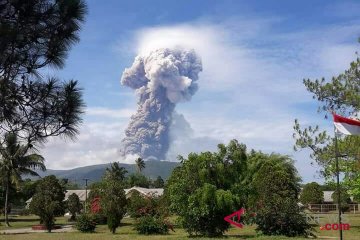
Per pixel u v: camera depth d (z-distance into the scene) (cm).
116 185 3484
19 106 851
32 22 827
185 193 2684
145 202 4159
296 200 2783
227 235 2708
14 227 5300
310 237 2558
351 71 3319
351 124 1680
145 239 2558
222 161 2741
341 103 3359
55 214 4044
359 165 3133
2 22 806
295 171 5159
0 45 790
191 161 2759
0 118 839
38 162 5584
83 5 872
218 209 2600
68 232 3603
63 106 860
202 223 2655
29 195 8181
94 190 5575
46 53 857
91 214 3684
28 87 845
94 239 2634
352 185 3362
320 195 7919
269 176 2798
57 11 842
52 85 859
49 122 863
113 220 3356
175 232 3219
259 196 2720
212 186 2602
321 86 3347
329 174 3378
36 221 6925
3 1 804
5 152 870
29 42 838
